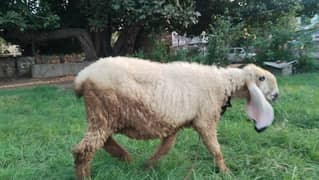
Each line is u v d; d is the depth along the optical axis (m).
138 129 1.22
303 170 1.32
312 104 2.35
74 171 1.25
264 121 1.29
